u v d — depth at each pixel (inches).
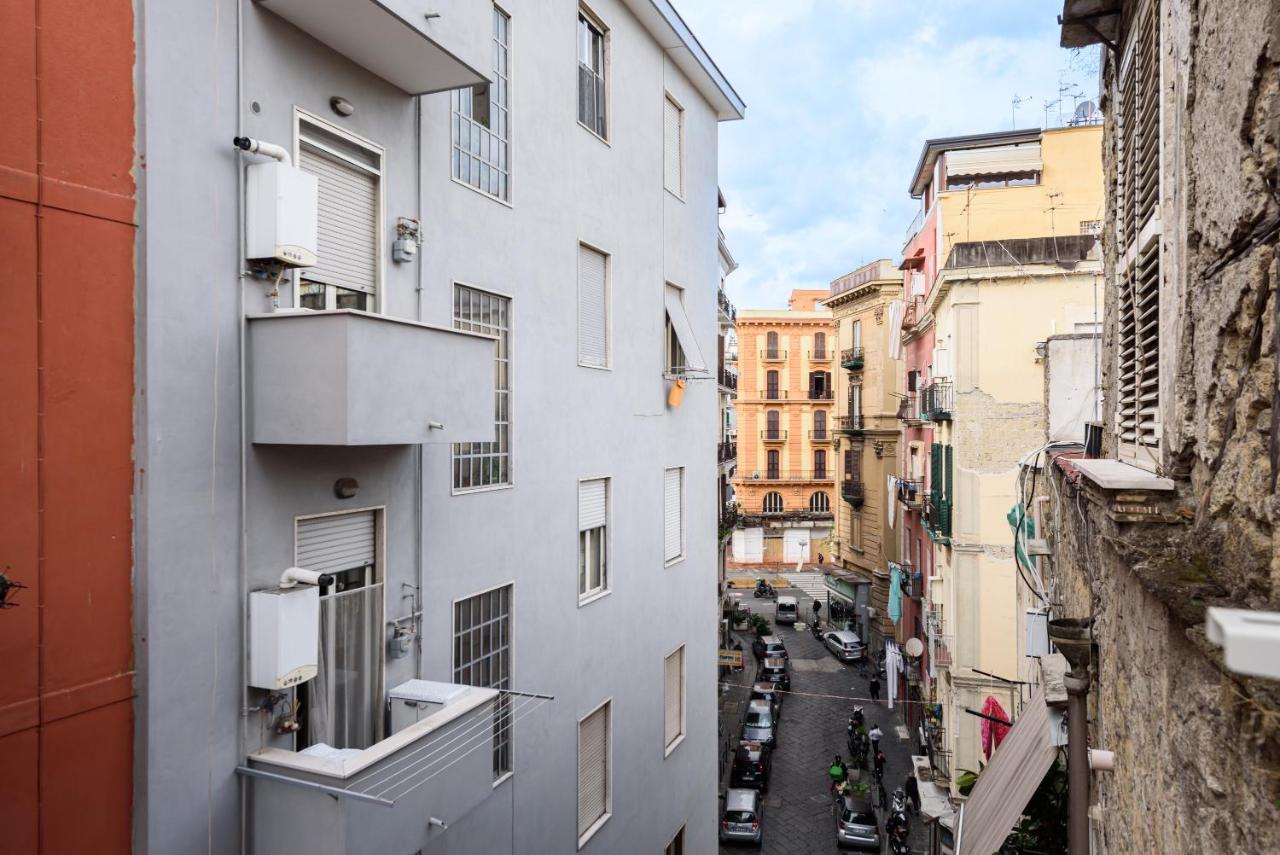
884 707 1309.1
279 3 245.1
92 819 203.0
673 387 560.4
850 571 1771.7
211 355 230.8
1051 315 786.8
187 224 224.4
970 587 794.8
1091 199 912.9
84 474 202.5
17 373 189.8
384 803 213.9
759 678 1424.7
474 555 351.6
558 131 418.3
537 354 399.5
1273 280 109.9
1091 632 235.1
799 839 857.5
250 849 237.3
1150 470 195.5
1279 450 105.1
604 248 464.4
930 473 995.9
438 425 266.4
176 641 220.5
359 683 286.0
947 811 781.9
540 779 398.3
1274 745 89.4
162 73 218.5
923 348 1085.1
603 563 472.7
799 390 2348.7
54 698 195.8
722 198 1043.3
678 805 568.4
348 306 287.3
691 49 557.0
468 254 347.3
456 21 281.0
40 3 194.1
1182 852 131.6
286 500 256.4
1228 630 51.9
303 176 245.6
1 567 186.5
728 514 1285.7
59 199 197.6
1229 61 128.0
